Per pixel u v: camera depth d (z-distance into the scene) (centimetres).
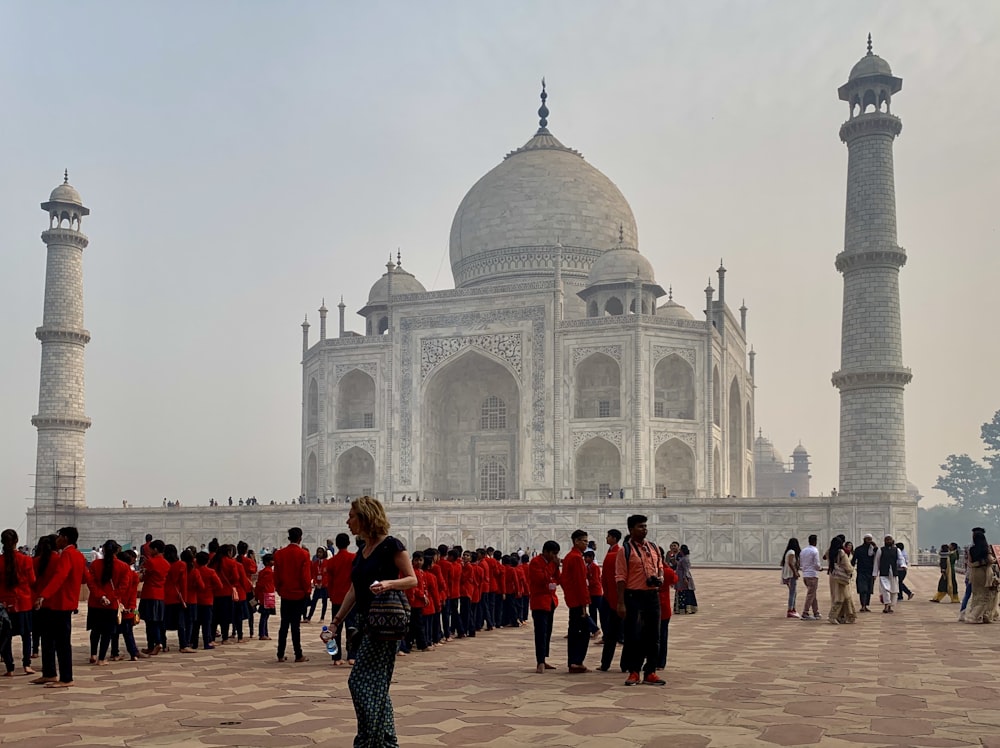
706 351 10450
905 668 2397
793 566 4000
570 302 12088
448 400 11738
